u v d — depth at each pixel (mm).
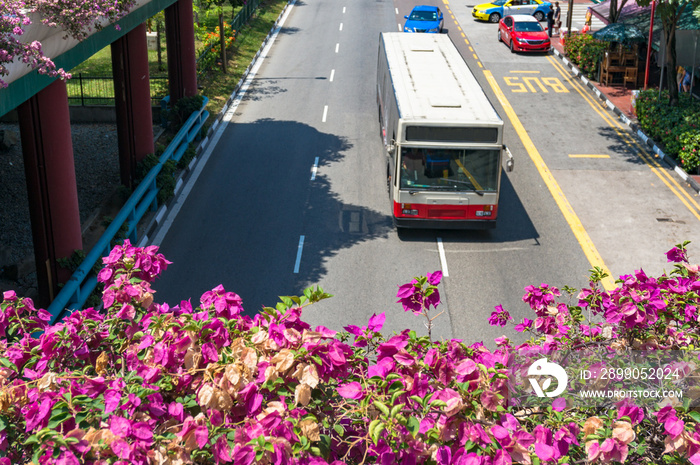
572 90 30969
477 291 15648
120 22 15484
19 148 21500
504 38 38438
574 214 19422
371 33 40844
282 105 28984
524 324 8273
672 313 5996
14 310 5512
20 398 4480
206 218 19094
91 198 19172
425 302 5348
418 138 17172
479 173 17438
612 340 6199
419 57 22500
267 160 23281
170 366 4695
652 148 24156
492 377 4297
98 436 3803
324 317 14500
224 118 27344
